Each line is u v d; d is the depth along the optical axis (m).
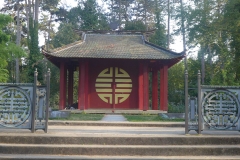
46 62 35.12
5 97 8.23
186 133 8.24
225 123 8.29
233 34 20.28
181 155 7.26
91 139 7.66
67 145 7.46
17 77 37.50
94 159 6.75
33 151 7.19
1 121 8.18
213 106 8.30
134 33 23.95
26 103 8.24
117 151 7.23
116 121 13.40
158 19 37.22
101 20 43.06
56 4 45.41
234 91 8.30
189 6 25.75
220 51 24.45
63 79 21.19
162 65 21.75
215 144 7.75
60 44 37.62
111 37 23.69
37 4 37.91
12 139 7.57
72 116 16.88
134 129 10.45
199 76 8.31
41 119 8.36
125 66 22.58
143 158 6.90
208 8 24.05
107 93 22.41
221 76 23.80
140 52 20.98
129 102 22.34
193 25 25.00
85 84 21.05
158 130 9.96
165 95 20.97
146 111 20.47
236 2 19.33
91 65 22.55
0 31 19.72
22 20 45.34
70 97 24.50
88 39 23.27
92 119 15.03
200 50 30.95
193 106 8.40
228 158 6.98
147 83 21.06
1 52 20.64
